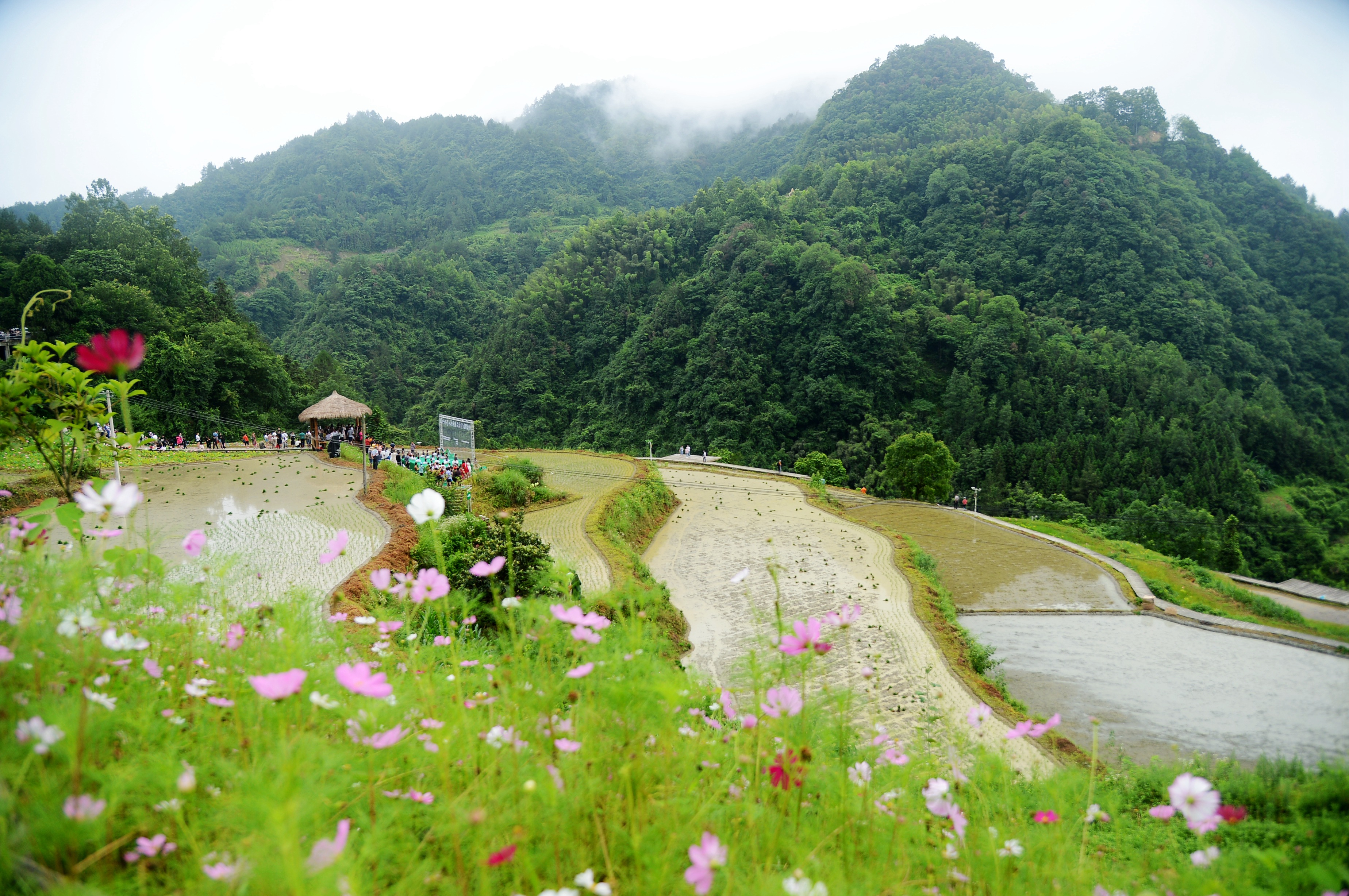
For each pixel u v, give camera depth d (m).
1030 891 2.00
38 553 2.29
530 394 81.88
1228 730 10.43
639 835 1.59
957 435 64.06
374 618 3.22
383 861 1.49
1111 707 11.41
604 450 76.31
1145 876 2.38
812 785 2.29
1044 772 6.57
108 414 3.65
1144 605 18.17
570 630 2.32
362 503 17.48
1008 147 98.50
